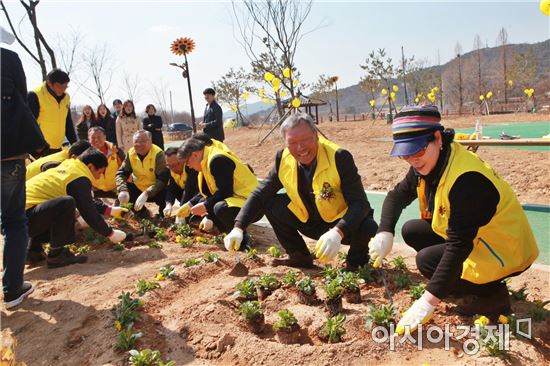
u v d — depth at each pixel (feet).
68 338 10.19
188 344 9.68
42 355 9.68
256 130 84.48
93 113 31.07
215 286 12.39
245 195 16.71
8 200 11.50
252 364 8.79
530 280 12.39
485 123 77.71
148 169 20.89
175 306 11.45
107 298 11.91
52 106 19.57
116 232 15.66
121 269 14.24
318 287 12.09
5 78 11.04
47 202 14.08
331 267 12.78
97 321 10.69
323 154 12.18
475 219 8.74
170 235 18.30
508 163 28.12
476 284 9.87
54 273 14.24
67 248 15.31
